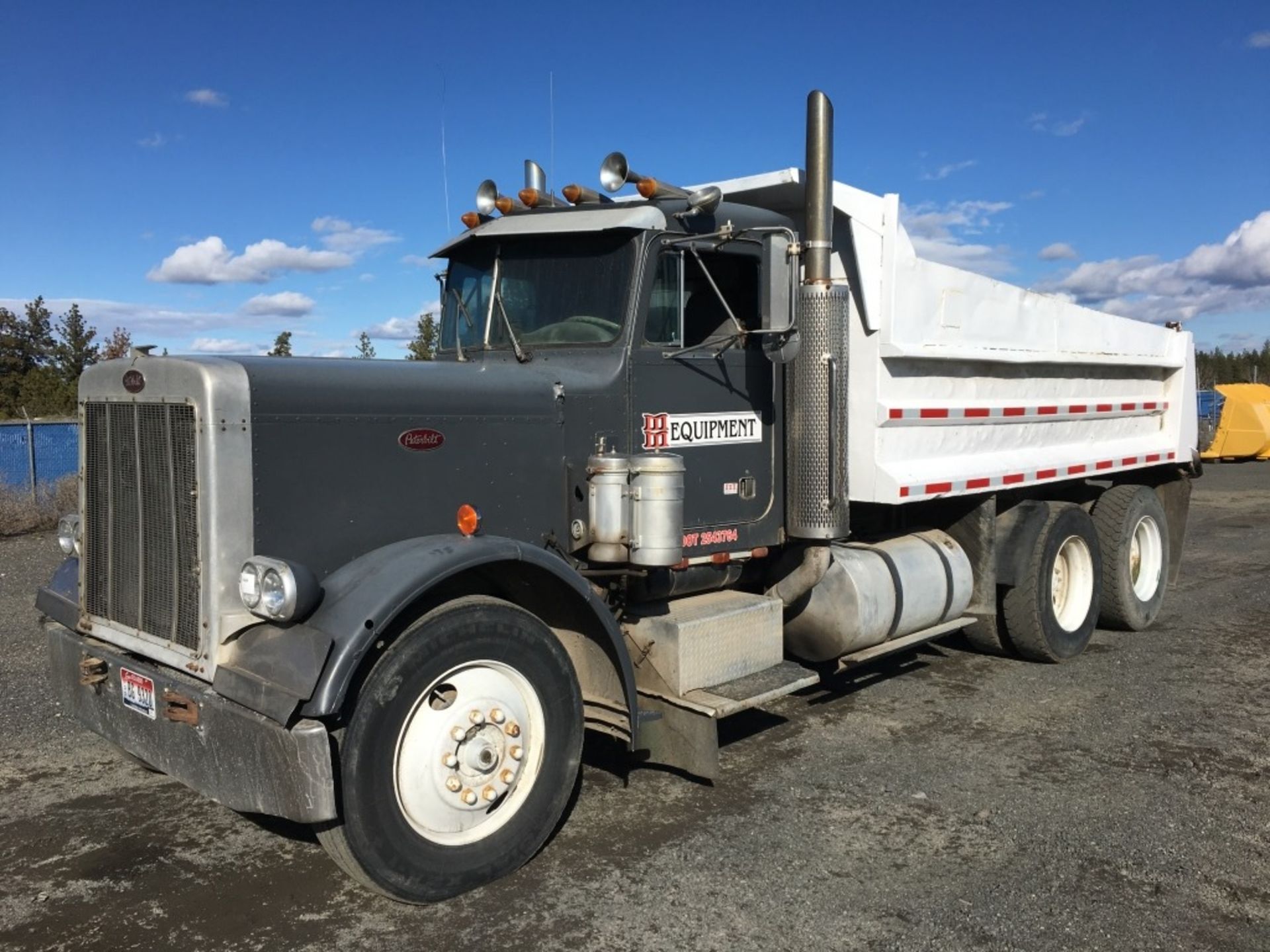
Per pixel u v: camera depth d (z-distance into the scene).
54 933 3.41
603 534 4.27
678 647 4.46
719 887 3.72
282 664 3.21
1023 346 6.84
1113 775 4.86
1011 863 3.92
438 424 3.95
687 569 4.82
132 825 4.29
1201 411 31.91
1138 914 3.53
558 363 4.60
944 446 6.28
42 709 5.84
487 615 3.63
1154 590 8.25
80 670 3.96
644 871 3.84
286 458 3.55
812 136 4.79
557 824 4.03
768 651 4.88
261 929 3.43
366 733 3.30
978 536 6.65
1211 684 6.50
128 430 3.76
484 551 3.58
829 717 5.82
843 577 5.44
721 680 4.65
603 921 3.47
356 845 3.31
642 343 4.54
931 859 3.96
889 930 3.42
